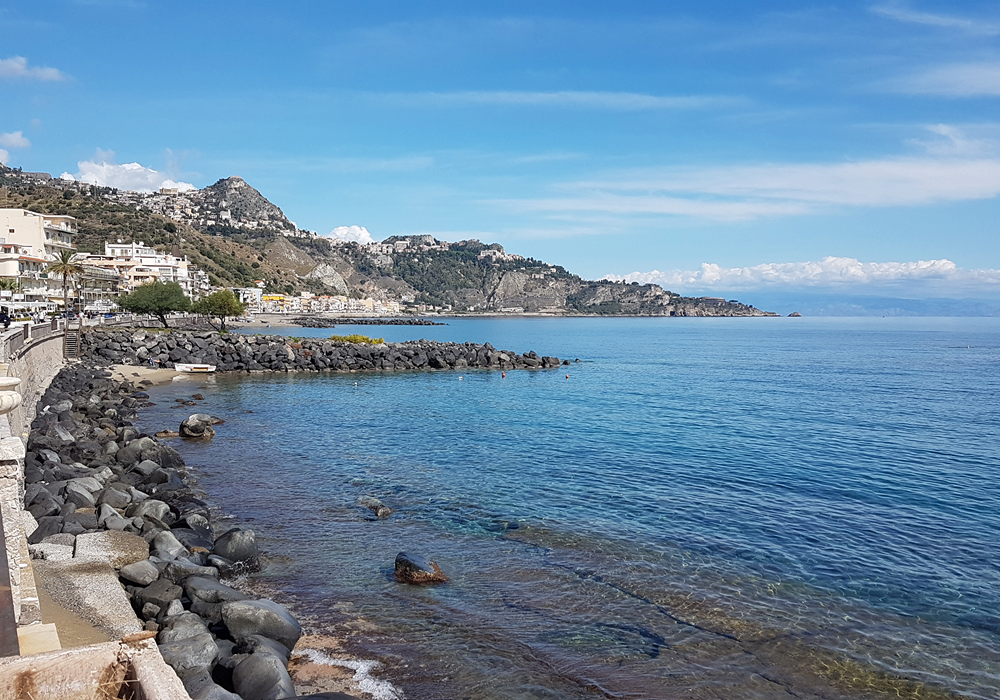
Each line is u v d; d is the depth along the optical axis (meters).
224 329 130.00
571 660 13.45
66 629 10.98
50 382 47.06
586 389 63.84
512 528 21.61
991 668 13.43
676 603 16.16
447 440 36.78
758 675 13.02
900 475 29.33
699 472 29.52
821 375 80.56
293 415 45.41
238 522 21.94
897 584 17.42
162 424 40.75
